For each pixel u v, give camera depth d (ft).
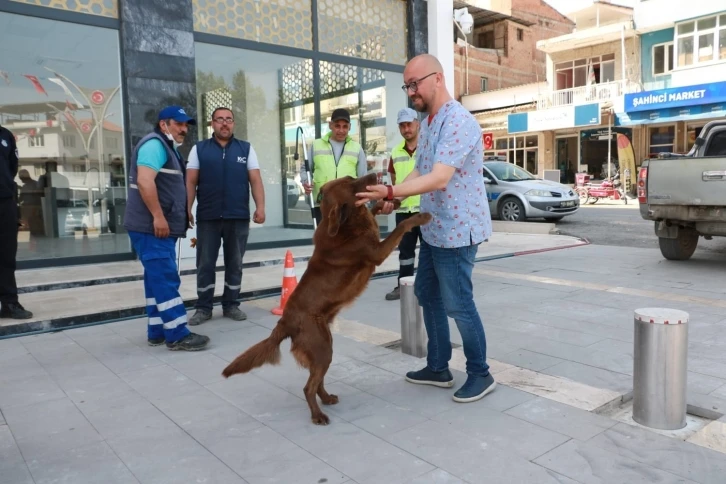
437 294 11.34
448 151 9.78
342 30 32.07
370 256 10.05
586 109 79.20
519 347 14.17
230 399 11.23
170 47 25.17
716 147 27.40
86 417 10.41
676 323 9.27
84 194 24.90
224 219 16.93
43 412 10.65
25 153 23.59
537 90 92.53
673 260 26.53
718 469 8.10
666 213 24.29
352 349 14.38
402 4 34.60
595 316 16.98
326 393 10.87
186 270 24.11
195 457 8.83
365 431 9.66
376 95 34.17
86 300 18.85
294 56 30.27
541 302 18.95
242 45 28.19
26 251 23.75
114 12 24.21
